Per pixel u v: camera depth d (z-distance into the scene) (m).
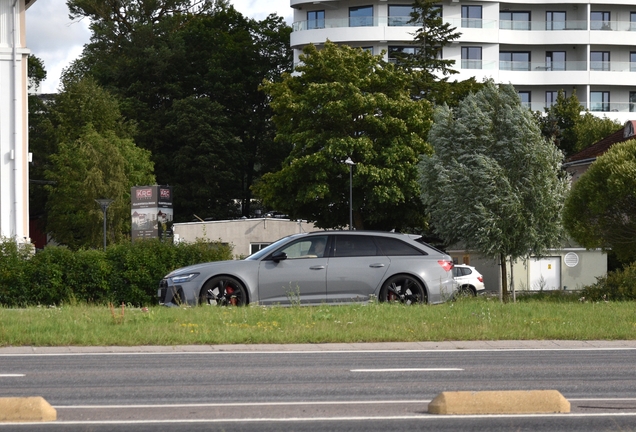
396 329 15.94
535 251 35.69
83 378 11.29
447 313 18.05
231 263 20.25
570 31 86.88
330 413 9.05
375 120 52.12
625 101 89.00
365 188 52.75
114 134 72.94
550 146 36.03
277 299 20.08
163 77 84.38
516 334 15.69
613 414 8.99
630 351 14.30
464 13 87.44
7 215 39.25
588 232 33.50
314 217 55.03
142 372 11.80
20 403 8.74
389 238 20.88
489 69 86.75
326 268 20.30
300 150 54.00
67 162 70.50
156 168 80.56
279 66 88.88
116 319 16.81
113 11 88.56
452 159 36.38
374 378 11.33
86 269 27.44
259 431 8.21
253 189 56.69
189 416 8.88
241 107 86.75
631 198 31.88
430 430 8.25
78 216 67.12
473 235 35.84
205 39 86.75
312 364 12.59
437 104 66.38
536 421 8.62
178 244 28.81
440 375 11.59
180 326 15.95
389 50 84.81
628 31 87.25
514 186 35.66
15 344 14.49
